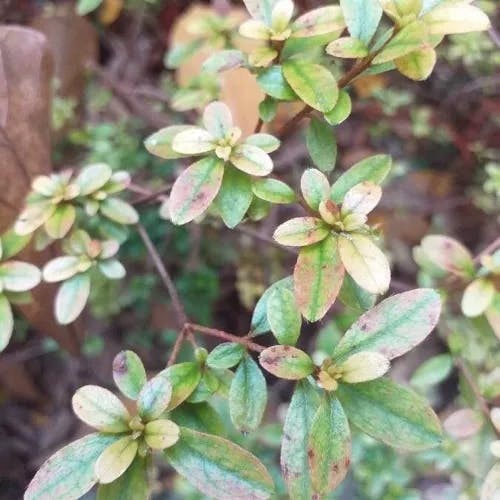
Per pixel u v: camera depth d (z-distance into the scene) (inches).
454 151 13.5
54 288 8.9
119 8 13.6
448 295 8.3
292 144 13.1
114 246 7.6
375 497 11.1
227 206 6.5
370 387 5.6
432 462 11.4
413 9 6.0
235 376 6.0
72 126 13.0
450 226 13.9
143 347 13.7
